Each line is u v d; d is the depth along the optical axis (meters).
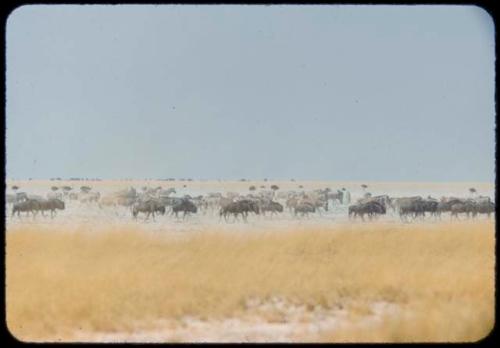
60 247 24.23
